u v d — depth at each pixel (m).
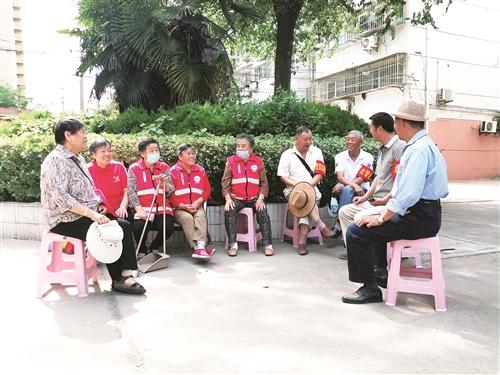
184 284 3.73
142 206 4.47
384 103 16.45
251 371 2.29
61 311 3.13
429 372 2.30
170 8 7.54
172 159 5.17
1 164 5.53
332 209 5.30
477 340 2.67
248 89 21.34
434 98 16.05
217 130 6.61
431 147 3.13
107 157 4.36
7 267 4.24
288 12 9.48
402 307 3.21
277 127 6.90
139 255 4.52
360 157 5.16
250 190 4.86
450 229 6.20
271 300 3.34
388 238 3.22
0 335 2.73
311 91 21.50
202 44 8.37
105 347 2.57
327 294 3.48
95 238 3.29
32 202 5.61
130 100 8.33
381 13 10.66
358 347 2.57
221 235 5.36
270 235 4.77
